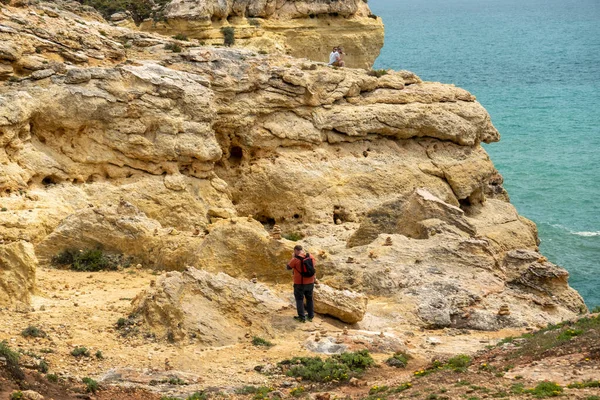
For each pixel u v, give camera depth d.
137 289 28.70
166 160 39.72
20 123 36.91
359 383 21.31
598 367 19.95
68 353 22.38
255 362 22.92
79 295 27.56
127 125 39.16
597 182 73.44
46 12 43.41
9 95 36.62
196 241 31.34
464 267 30.48
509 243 41.97
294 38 62.00
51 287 28.44
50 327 23.86
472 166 47.00
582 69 155.75
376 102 46.16
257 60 44.31
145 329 24.23
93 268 31.38
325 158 44.31
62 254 31.88
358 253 31.17
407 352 23.42
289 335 24.78
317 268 29.94
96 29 44.44
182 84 40.50
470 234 33.53
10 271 25.73
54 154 38.28
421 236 32.97
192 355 22.91
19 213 34.53
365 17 66.69
